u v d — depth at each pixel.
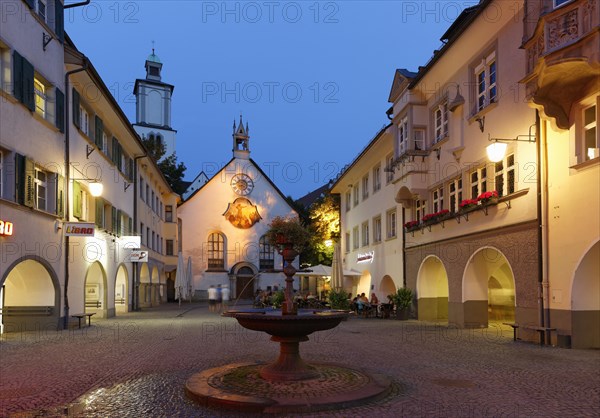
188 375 9.08
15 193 14.56
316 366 9.18
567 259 12.26
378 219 28.69
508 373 9.04
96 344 13.44
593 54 10.44
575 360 10.36
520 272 13.98
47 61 16.94
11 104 14.55
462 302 17.28
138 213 32.12
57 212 17.28
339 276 28.06
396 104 22.33
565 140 12.44
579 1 10.70
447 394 7.52
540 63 11.51
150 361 10.61
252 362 9.83
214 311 30.41
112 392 7.81
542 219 13.04
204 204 51.41
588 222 11.64
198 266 50.47
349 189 35.53
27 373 9.33
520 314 13.97
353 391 7.29
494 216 15.38
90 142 21.11
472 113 16.97
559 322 12.48
